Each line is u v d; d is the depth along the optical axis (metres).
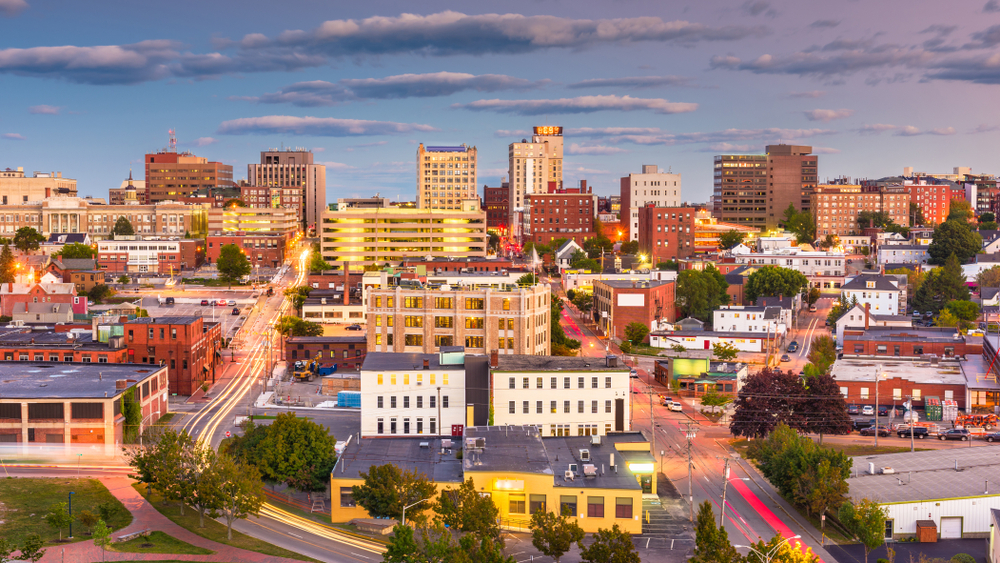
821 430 139.38
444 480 106.81
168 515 105.69
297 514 110.00
